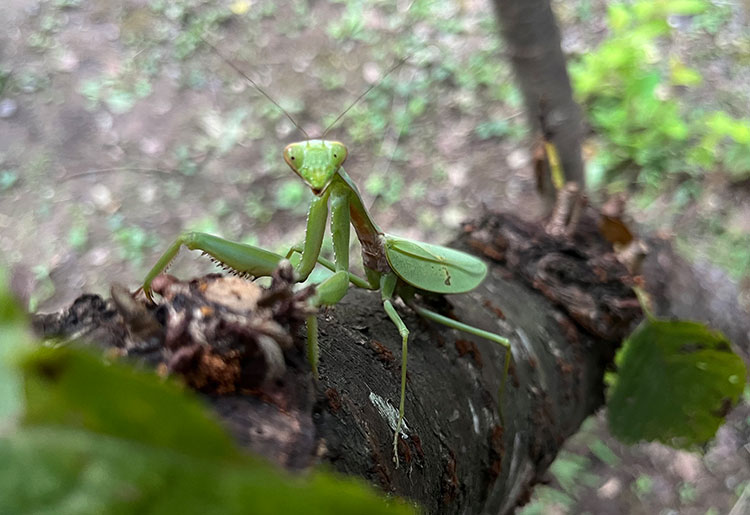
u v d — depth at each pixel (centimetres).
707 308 17
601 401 11
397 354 7
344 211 8
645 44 26
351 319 7
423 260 8
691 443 10
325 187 7
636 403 10
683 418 9
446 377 7
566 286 10
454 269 9
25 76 30
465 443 7
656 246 12
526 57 14
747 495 16
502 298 10
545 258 10
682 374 9
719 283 19
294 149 8
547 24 14
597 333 10
